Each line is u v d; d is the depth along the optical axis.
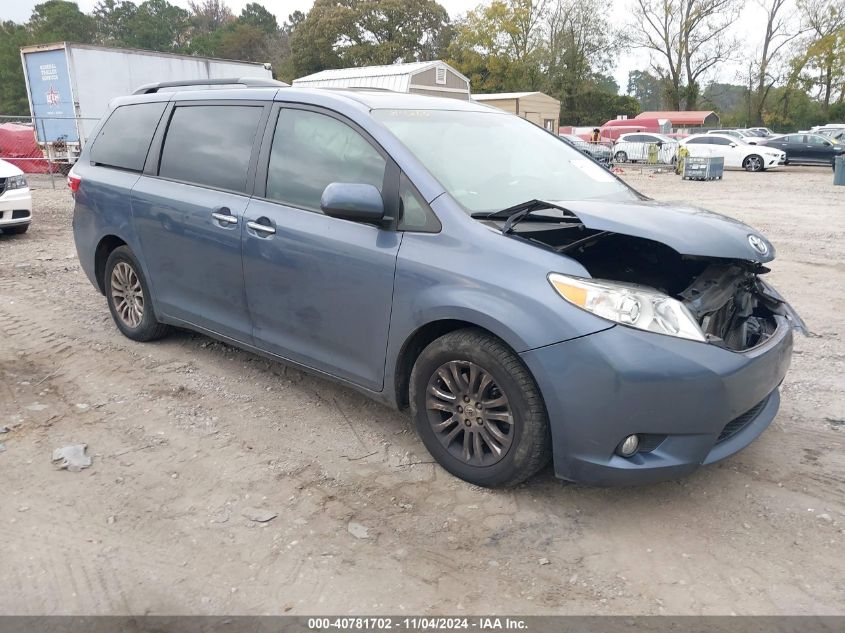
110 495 3.19
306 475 3.38
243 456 3.56
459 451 3.31
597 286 2.82
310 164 3.77
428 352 3.25
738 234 3.10
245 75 22.22
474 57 54.72
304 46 58.28
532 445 2.98
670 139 32.06
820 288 7.21
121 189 4.84
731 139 28.70
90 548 2.81
